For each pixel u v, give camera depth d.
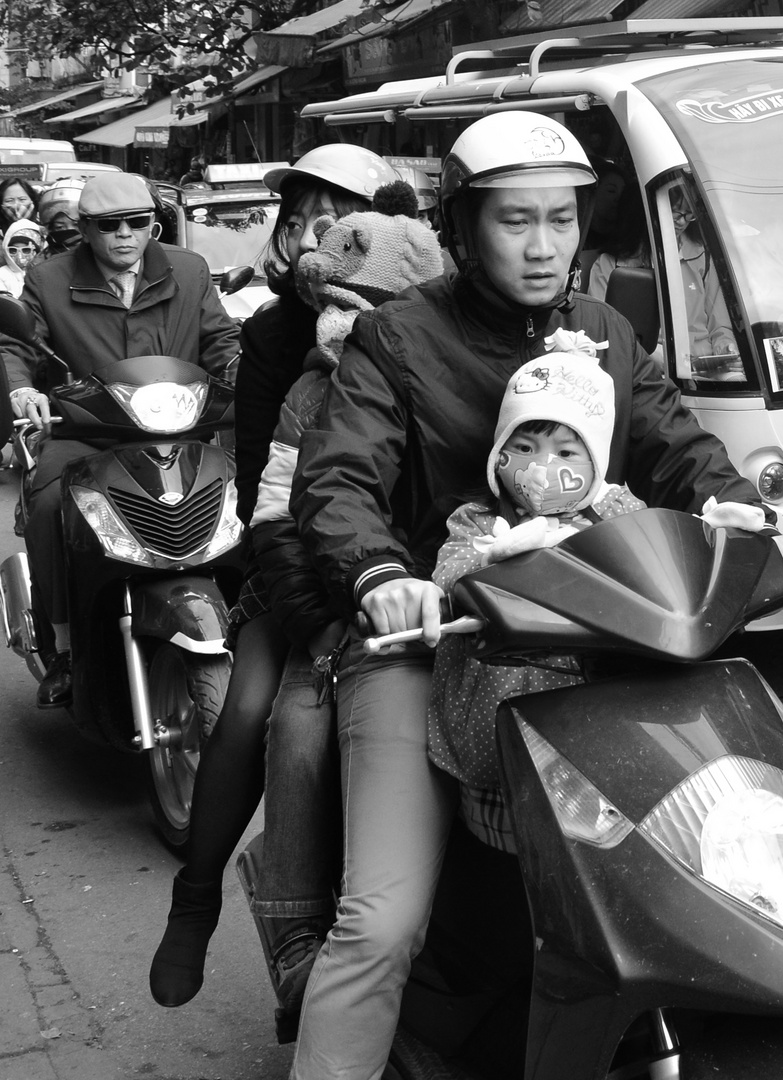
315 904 2.55
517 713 1.96
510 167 2.26
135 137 23.88
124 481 4.27
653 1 10.15
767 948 1.71
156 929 3.84
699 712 1.91
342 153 2.99
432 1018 2.41
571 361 2.15
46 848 4.43
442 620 2.02
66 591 4.44
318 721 2.54
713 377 5.06
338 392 2.36
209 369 5.24
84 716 4.49
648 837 1.79
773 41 6.94
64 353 5.07
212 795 2.82
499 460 2.20
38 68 36.53
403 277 2.65
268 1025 3.33
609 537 1.91
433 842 2.22
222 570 4.38
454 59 7.31
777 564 2.09
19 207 13.45
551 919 1.83
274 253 3.05
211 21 17.38
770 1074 1.76
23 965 3.65
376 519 2.21
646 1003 1.74
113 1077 3.12
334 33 15.17
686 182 5.23
